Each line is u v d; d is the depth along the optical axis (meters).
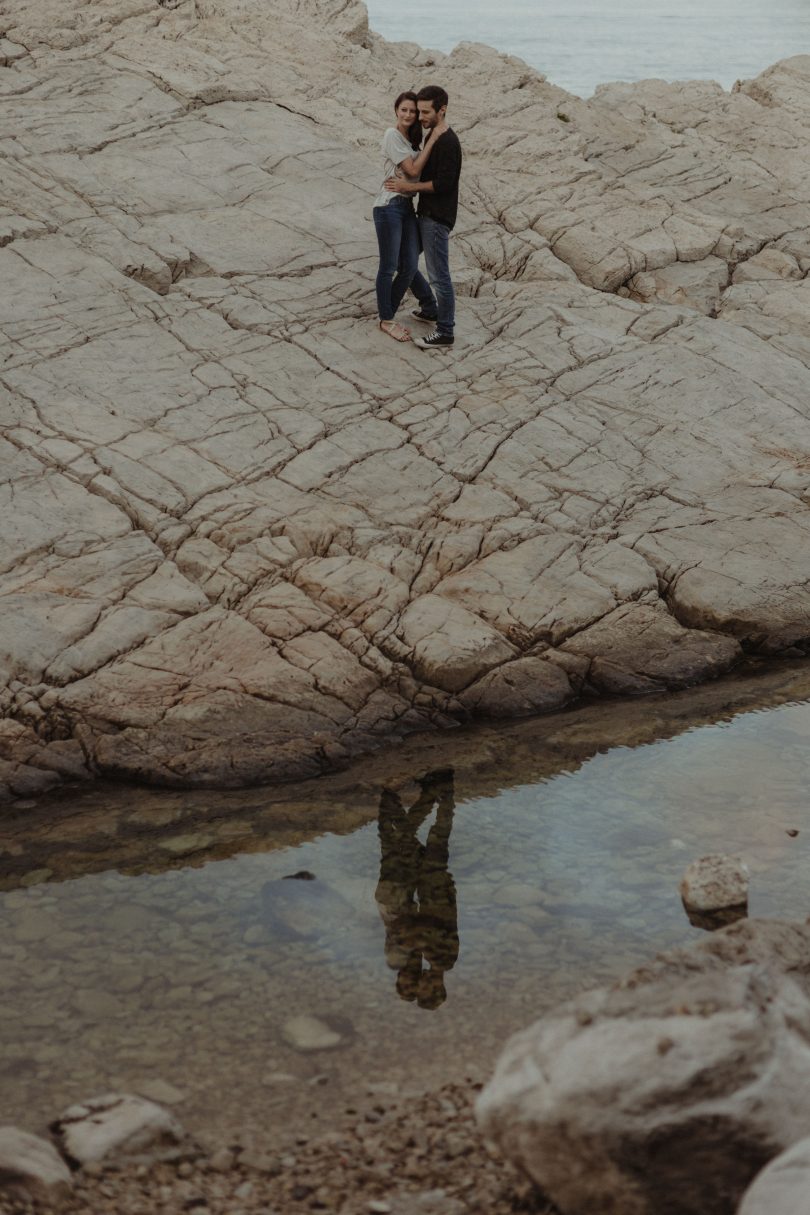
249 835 6.22
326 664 7.56
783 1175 2.77
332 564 8.31
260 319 10.69
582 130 15.95
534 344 11.16
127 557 8.04
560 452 9.76
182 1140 3.92
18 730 6.86
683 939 5.23
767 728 7.39
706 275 13.29
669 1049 3.11
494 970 5.03
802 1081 3.08
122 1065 4.40
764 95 19.02
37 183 11.82
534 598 8.28
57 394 9.36
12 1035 4.56
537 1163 3.18
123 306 10.52
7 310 10.18
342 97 14.69
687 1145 3.02
